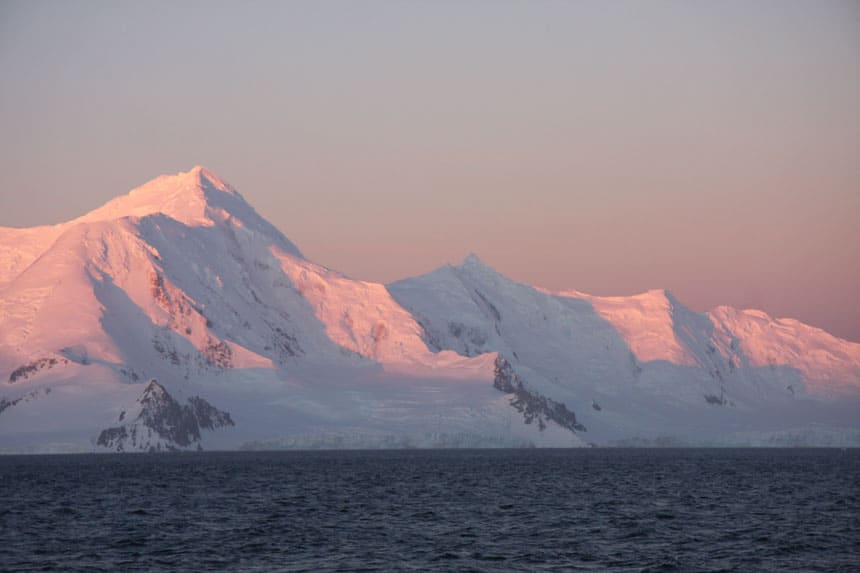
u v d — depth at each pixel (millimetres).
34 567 196375
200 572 192000
